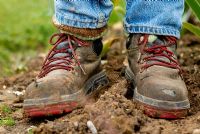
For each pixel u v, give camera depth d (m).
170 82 2.67
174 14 2.75
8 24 7.25
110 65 3.77
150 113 2.64
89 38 2.81
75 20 2.73
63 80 2.69
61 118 2.68
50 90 2.65
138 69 2.79
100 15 2.77
